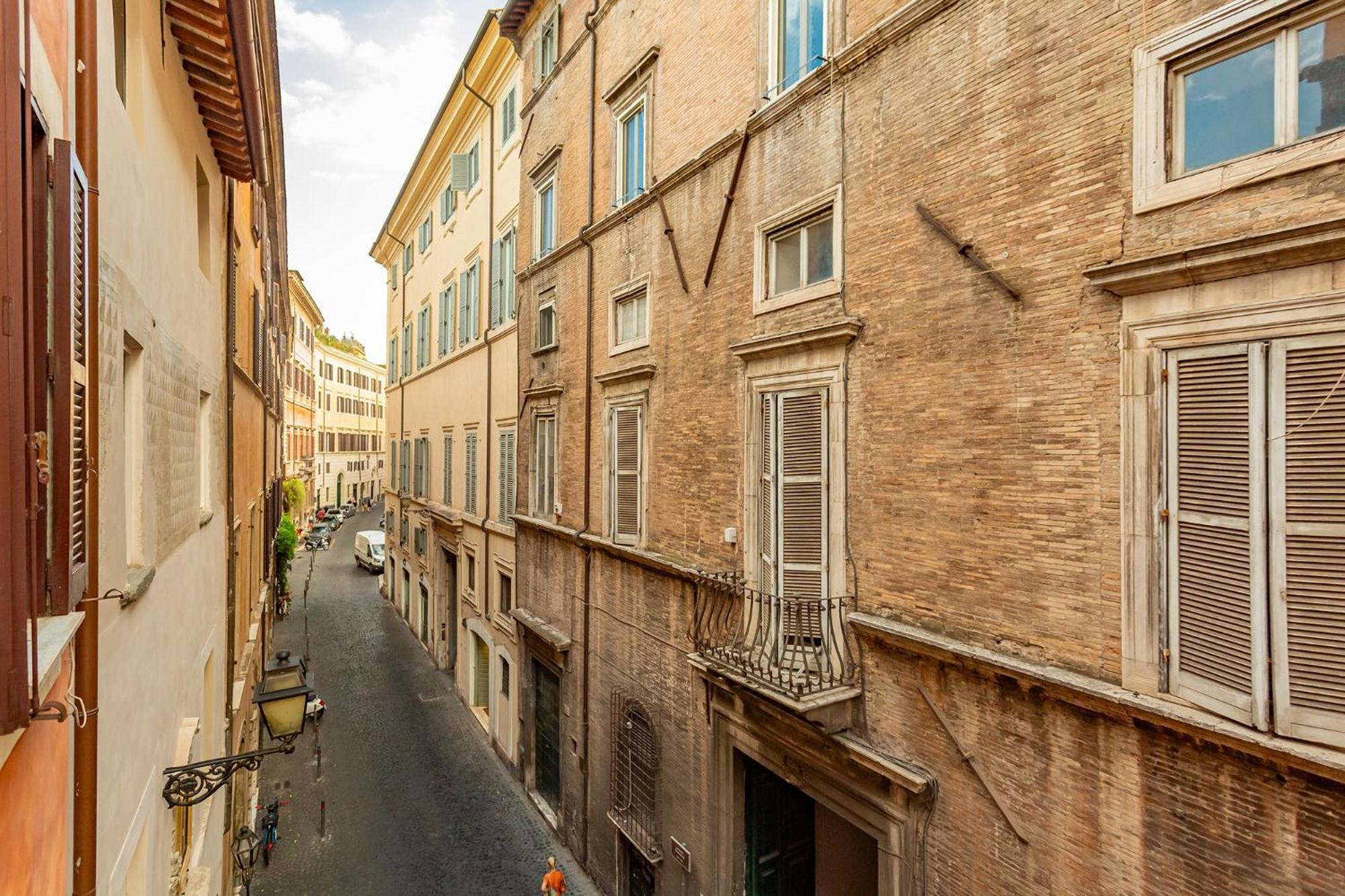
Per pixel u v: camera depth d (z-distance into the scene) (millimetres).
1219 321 4188
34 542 2385
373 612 31328
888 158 6531
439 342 24453
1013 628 5367
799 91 7535
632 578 10922
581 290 12867
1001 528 5473
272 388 21547
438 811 14203
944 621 5914
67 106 3355
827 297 7250
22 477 2303
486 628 18094
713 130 9172
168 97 6238
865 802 6719
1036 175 5262
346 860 12422
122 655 4371
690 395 9547
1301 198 3896
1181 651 4359
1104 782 4773
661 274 10281
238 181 11555
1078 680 4809
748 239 8430
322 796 14750
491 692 17531
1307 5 3914
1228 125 4301
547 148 14656
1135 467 4602
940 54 6027
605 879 11406
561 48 14078
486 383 18703
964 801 5719
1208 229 4273
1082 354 4945
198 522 7660
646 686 10492
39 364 2590
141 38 5254
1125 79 4730
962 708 5750
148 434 5223
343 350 74062
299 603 32531
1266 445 3963
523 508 15531
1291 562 3854
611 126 11867
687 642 9469
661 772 10031
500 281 17891
